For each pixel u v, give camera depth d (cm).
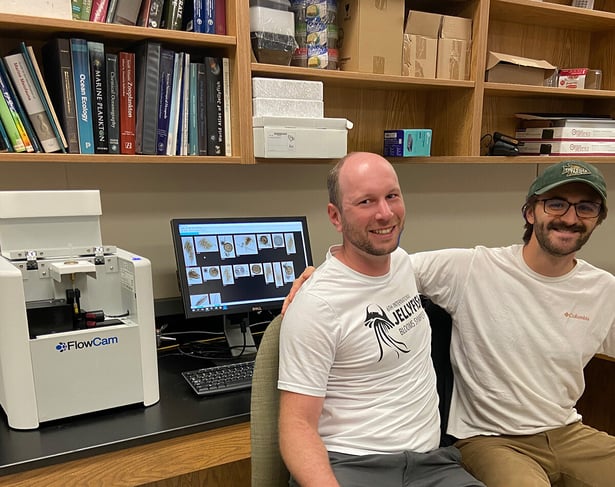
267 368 120
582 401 259
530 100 249
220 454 135
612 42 248
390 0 186
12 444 118
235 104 169
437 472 120
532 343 142
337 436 119
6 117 142
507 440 143
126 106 155
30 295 131
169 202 186
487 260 147
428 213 236
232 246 175
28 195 132
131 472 125
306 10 180
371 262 123
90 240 143
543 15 223
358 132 215
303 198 211
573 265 145
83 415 131
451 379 154
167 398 142
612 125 231
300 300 119
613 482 134
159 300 185
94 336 128
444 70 200
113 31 146
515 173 256
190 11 163
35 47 159
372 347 120
